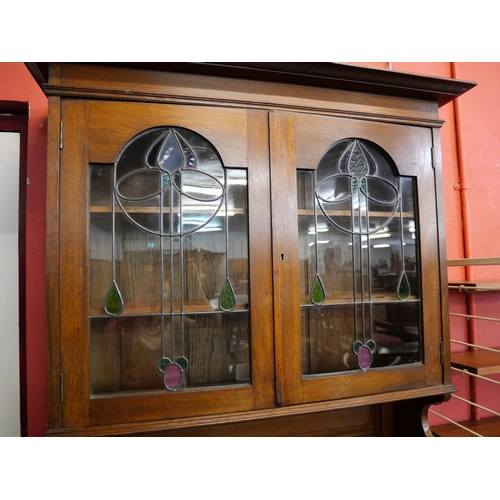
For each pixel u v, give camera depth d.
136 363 0.67
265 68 0.70
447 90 0.80
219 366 0.71
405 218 0.82
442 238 0.82
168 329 0.69
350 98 0.79
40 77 0.66
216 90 0.71
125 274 0.68
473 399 1.16
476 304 1.17
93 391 0.65
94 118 0.66
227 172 0.72
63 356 0.63
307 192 0.76
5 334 0.93
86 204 0.65
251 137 0.72
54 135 0.64
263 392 0.70
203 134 0.70
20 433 0.91
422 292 0.80
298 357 0.72
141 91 0.68
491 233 1.20
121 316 0.67
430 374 0.79
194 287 0.70
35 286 0.90
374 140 0.80
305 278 0.76
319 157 0.76
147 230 0.69
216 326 0.71
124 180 0.68
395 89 0.79
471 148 1.20
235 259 0.72
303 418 0.97
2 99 0.89
